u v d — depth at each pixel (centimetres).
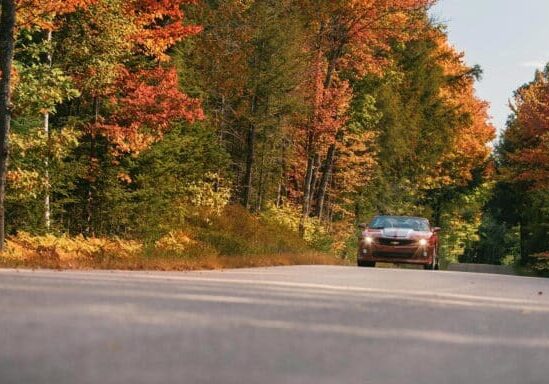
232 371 549
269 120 3750
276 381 521
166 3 2872
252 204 4512
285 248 3531
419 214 6306
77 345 626
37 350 598
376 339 729
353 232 5241
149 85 2989
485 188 7612
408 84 5978
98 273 1522
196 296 1049
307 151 4466
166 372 535
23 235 2398
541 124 4234
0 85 2106
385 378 546
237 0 3716
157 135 2906
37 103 2373
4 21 2097
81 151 2939
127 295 1020
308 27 4253
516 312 1028
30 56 2816
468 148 6919
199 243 3038
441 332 796
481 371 591
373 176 5709
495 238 10869
